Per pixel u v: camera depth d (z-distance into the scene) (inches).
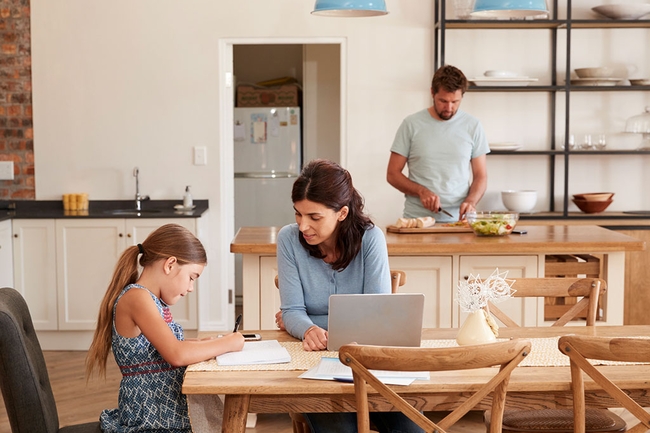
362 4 152.3
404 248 139.7
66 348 206.1
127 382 88.2
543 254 145.1
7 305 90.0
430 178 180.2
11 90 218.4
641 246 142.1
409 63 220.1
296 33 218.4
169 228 91.8
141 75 218.5
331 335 87.1
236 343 88.8
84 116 219.0
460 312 145.6
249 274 141.5
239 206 271.6
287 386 76.9
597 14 221.3
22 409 86.3
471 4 213.9
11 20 216.5
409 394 78.1
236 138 270.8
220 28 217.5
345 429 90.1
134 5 216.7
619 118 224.8
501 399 76.6
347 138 221.9
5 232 195.2
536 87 214.1
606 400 80.8
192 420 80.2
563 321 109.4
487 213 151.3
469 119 180.7
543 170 226.1
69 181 220.7
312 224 93.7
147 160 220.5
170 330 86.1
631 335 99.7
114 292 89.4
